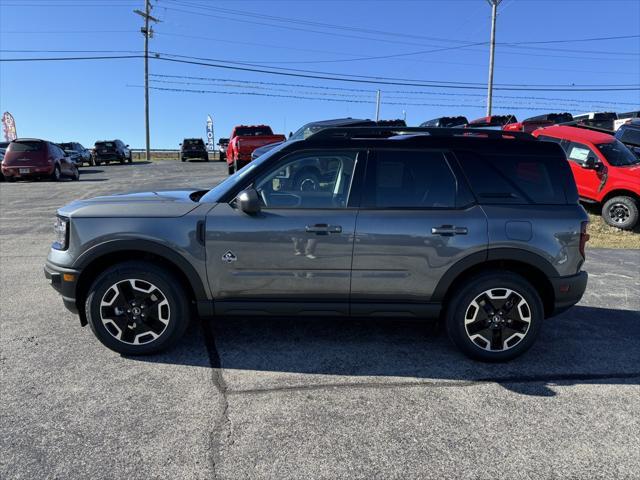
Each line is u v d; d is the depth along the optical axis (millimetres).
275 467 2541
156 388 3330
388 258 3654
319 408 3117
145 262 3744
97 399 3172
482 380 3539
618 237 10172
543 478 2490
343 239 3629
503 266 3824
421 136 3799
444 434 2855
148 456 2611
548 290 3820
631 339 4363
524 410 3135
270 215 3652
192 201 3867
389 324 4617
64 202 12289
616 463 2609
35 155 17344
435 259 3654
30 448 2658
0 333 4227
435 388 3406
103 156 31406
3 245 7836
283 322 4621
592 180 11070
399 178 3758
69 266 3684
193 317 4656
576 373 3674
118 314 3752
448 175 3744
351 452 2672
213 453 2645
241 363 3738
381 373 3619
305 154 3773
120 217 3662
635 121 13219
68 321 4523
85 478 2434
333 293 3723
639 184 10336
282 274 3680
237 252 3645
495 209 3691
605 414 3100
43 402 3123
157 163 34094
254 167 3803
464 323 3758
